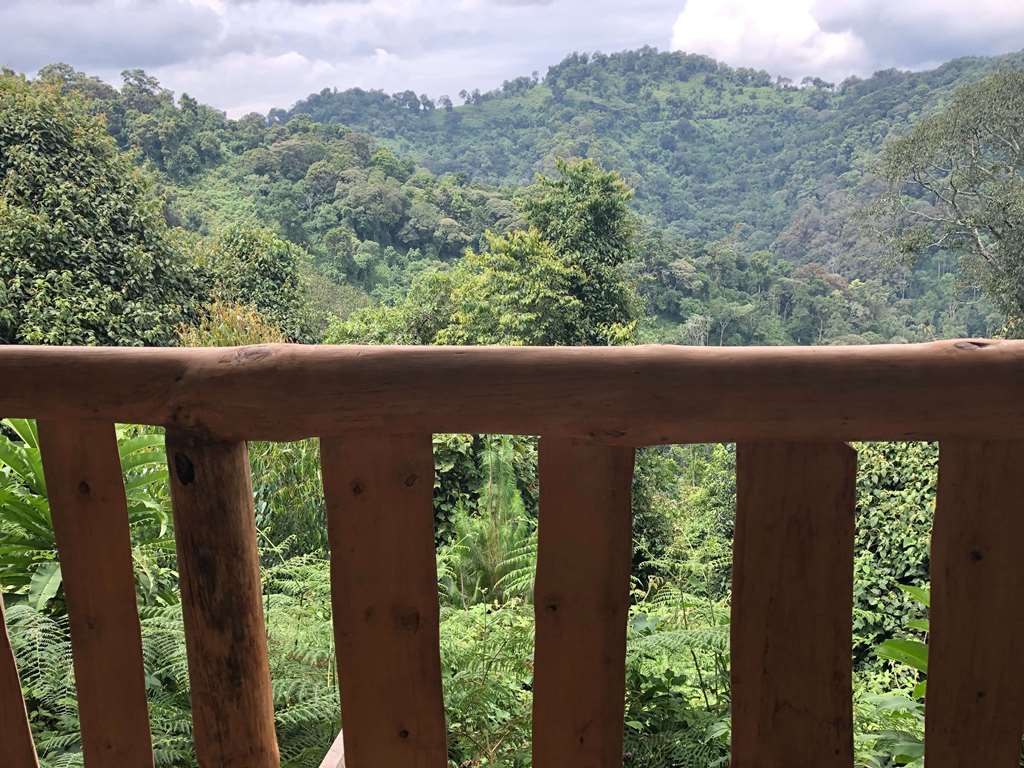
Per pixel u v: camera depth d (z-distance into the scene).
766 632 0.84
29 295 13.98
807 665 0.84
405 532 0.86
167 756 1.44
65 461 0.92
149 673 1.64
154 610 1.85
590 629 0.85
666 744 1.54
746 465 0.81
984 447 0.77
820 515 0.81
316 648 1.85
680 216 69.88
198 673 0.93
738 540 0.83
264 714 0.94
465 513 5.54
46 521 1.91
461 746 1.64
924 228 19.52
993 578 0.79
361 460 0.85
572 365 0.78
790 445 0.80
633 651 1.77
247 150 53.06
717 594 3.67
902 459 6.30
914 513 5.93
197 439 0.86
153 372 0.85
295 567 2.60
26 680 1.55
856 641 4.20
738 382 0.76
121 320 14.70
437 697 0.90
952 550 0.80
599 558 0.83
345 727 0.92
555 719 0.88
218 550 0.89
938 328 31.52
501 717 1.72
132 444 2.05
